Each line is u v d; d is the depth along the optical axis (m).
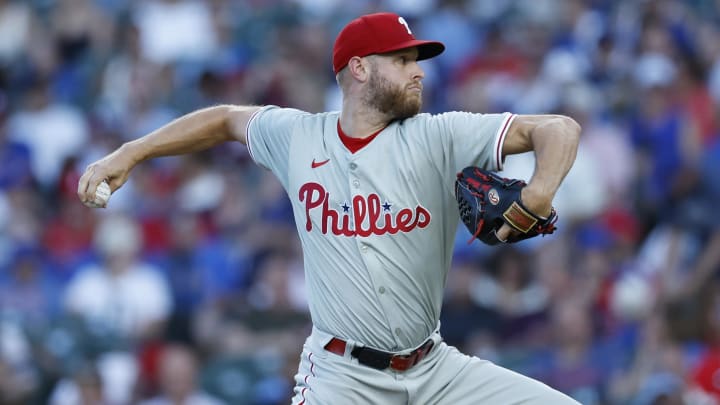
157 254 43.78
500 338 36.53
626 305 36.91
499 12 54.31
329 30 54.50
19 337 38.75
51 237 45.19
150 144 19.19
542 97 47.59
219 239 43.41
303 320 38.91
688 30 49.69
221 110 19.48
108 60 56.00
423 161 17.59
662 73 48.34
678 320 33.47
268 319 38.81
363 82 17.80
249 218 43.84
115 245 42.06
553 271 37.84
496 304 37.34
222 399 36.12
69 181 47.38
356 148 17.86
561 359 34.19
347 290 17.84
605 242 40.44
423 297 17.98
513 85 49.50
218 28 56.59
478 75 50.72
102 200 18.91
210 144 19.56
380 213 17.66
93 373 36.53
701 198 41.91
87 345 39.00
